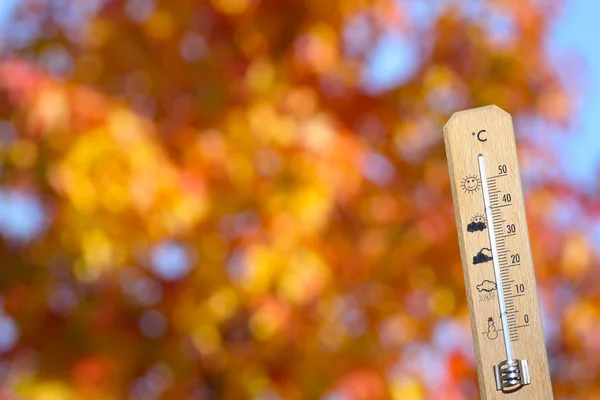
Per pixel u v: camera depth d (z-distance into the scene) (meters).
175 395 6.62
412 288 6.67
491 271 3.20
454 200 3.25
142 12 6.89
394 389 6.58
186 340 6.55
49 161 6.27
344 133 6.76
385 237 6.64
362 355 6.55
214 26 6.91
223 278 6.38
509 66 7.25
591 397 6.90
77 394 6.52
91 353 6.66
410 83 7.05
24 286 6.61
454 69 7.19
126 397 6.69
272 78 6.83
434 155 6.96
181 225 6.31
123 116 6.38
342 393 6.54
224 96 6.73
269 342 6.43
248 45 6.88
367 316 6.62
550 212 7.34
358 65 7.16
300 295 6.36
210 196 6.35
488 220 3.22
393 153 6.99
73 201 6.18
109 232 6.26
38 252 6.44
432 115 7.07
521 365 3.14
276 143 6.47
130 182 6.21
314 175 6.41
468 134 3.27
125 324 6.67
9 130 6.36
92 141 6.22
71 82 6.55
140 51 6.86
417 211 6.80
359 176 6.56
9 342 6.67
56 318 6.65
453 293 6.70
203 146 6.48
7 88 6.33
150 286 6.56
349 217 6.68
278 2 6.87
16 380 6.55
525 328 3.17
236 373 6.53
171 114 6.76
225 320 6.59
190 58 6.88
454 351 6.89
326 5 6.91
